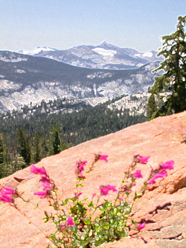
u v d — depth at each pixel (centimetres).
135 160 355
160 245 339
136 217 423
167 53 2053
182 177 488
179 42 2017
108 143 805
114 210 362
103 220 373
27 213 490
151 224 398
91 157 707
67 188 544
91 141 880
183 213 409
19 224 458
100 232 359
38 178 638
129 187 360
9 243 413
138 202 456
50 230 433
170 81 2053
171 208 428
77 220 365
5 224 468
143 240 354
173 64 2056
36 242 408
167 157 602
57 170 658
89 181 558
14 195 337
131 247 339
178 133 798
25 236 424
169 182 483
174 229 373
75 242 348
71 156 759
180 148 661
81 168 386
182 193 473
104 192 359
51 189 351
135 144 760
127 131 898
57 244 363
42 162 747
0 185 639
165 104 2181
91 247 373
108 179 549
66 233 350
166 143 723
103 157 379
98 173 587
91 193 503
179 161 557
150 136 812
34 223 455
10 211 506
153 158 611
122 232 366
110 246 345
